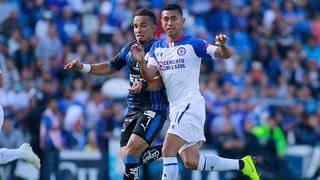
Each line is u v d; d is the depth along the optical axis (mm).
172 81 28453
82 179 43156
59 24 57656
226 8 63125
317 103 54312
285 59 61125
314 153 48219
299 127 51156
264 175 46250
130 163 29047
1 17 58000
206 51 28172
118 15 59281
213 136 47219
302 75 59219
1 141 44438
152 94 29312
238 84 55094
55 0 60219
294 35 64938
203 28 62219
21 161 42562
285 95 55719
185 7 63031
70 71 53125
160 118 29375
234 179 43906
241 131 48188
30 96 48062
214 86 51312
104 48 55094
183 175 43281
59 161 43094
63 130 46469
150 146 29984
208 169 29641
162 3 62312
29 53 54312
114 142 43625
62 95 50125
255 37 62344
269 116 48344
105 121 46469
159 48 28781
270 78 59125
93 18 60469
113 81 49844
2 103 47625
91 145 45094
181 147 28625
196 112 28219
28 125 45719
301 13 66938
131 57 29609
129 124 29703
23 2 59188
